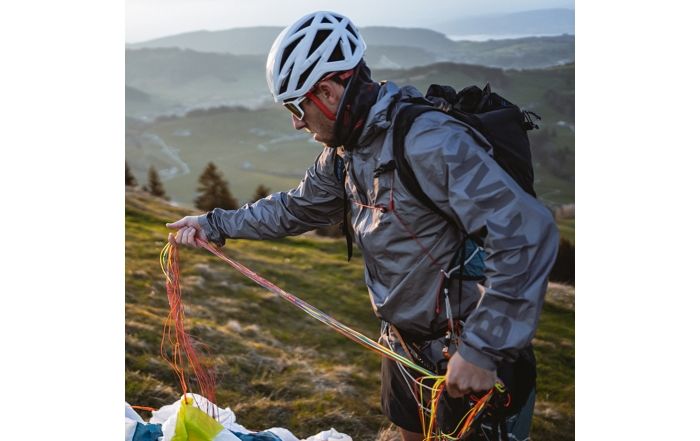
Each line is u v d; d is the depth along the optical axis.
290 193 2.49
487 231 1.84
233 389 3.89
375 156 2.03
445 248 2.03
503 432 2.10
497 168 1.88
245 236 2.53
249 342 4.44
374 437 3.65
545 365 4.82
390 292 2.12
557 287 5.99
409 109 1.97
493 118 2.00
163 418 2.74
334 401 3.89
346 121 2.04
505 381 2.04
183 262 5.64
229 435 2.37
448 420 2.17
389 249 2.06
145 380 3.74
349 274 5.86
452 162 1.87
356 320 5.10
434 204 1.94
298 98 2.05
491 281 1.84
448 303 2.05
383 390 2.46
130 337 4.15
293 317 4.99
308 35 2.02
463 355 1.85
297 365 4.26
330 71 2.00
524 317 1.82
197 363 2.57
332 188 2.41
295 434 3.62
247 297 5.18
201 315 4.77
